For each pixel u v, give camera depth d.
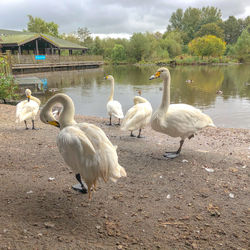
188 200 3.80
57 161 5.27
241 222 3.27
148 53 86.94
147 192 4.04
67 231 2.98
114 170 3.18
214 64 72.19
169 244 2.85
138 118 7.22
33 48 49.69
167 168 5.04
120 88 23.64
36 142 6.69
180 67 57.97
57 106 13.66
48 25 87.94
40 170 4.79
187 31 126.38
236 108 14.59
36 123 9.47
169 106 5.78
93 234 2.96
